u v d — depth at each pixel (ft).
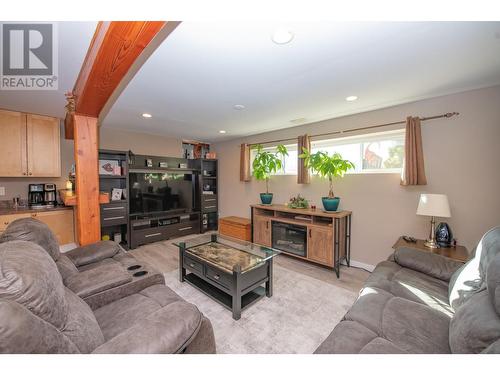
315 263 10.11
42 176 10.44
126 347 2.68
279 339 5.28
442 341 3.42
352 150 10.22
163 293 4.88
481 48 4.90
